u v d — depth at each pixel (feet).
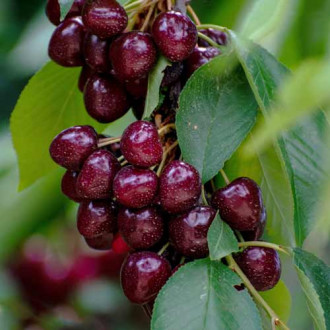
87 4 2.28
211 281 2.20
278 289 2.43
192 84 2.28
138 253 2.25
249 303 2.20
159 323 2.17
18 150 2.54
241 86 2.32
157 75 2.27
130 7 2.33
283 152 2.23
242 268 2.28
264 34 2.50
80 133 2.29
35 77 2.48
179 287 2.19
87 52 2.34
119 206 2.30
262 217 2.29
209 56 2.34
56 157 2.30
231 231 2.23
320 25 2.73
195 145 2.27
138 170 2.23
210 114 2.29
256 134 2.35
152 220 2.24
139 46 2.26
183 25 2.26
